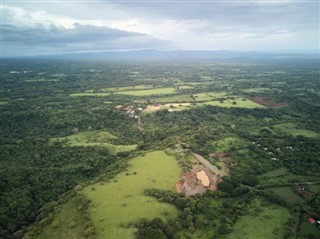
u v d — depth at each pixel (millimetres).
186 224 105875
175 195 120062
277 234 104250
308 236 103438
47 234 103688
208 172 144000
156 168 144625
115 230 101125
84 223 105625
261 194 128875
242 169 150125
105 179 136750
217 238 102000
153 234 96438
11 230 114938
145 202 116750
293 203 123375
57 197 135000
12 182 138375
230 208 118375
